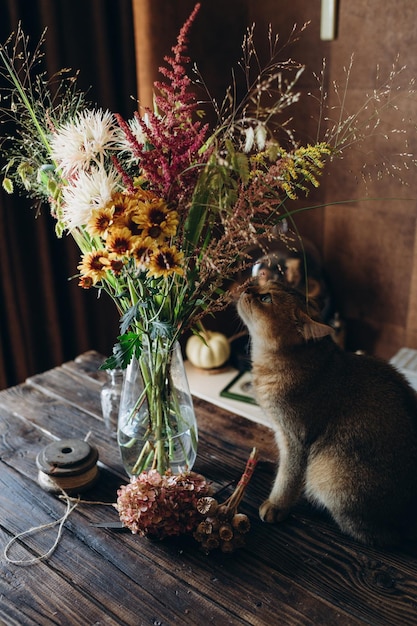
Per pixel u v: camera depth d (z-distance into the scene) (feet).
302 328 3.78
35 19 6.18
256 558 3.46
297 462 3.84
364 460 3.65
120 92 7.36
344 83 7.00
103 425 4.62
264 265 7.15
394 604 3.17
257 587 3.26
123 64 7.19
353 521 3.63
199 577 3.31
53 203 3.50
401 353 6.84
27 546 3.52
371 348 8.17
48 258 6.90
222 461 4.26
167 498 3.50
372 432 3.67
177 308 3.52
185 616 3.07
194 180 3.06
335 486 3.68
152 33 7.70
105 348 7.98
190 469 4.02
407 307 7.62
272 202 3.22
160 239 3.01
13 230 6.68
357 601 3.18
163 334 3.30
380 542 3.58
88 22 6.72
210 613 3.09
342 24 6.80
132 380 3.70
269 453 4.33
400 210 7.18
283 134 7.41
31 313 7.18
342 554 3.51
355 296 8.00
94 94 7.03
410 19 6.38
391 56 6.62
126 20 7.00
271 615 3.08
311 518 3.81
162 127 3.04
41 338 7.36
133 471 3.92
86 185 3.08
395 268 7.52
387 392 3.79
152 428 3.75
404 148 6.84
